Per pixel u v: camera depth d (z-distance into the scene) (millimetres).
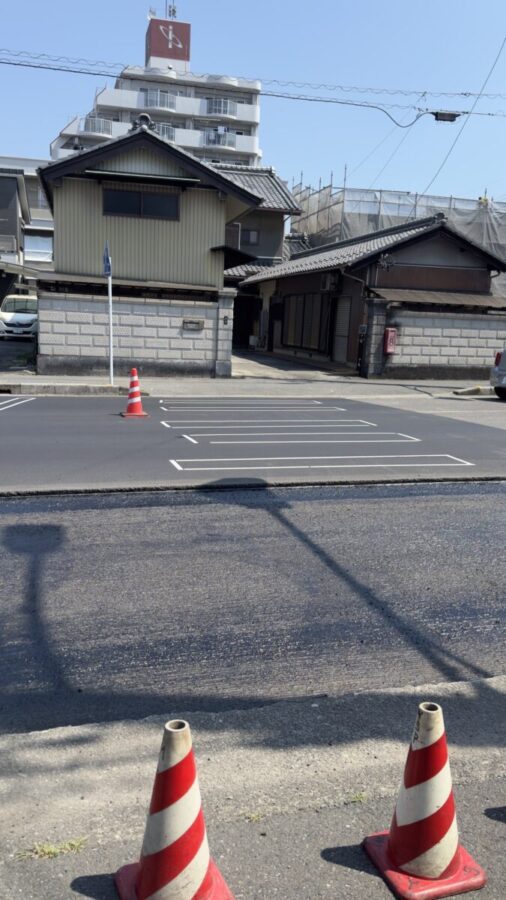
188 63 74375
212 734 3350
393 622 4688
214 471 8578
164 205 20500
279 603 4914
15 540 6016
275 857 2613
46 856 2578
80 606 4766
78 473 8258
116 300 18703
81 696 3703
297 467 8945
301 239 38812
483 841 2734
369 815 2844
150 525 6543
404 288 22156
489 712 3592
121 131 66688
